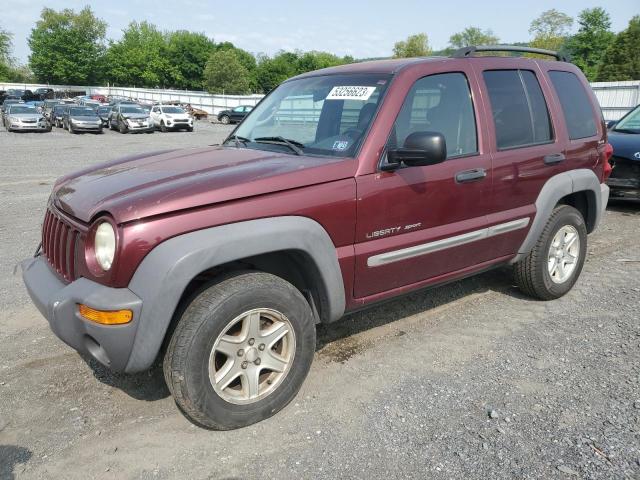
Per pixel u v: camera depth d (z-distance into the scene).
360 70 3.75
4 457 2.71
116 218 2.56
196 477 2.57
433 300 4.73
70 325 2.71
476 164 3.72
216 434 2.89
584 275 5.35
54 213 3.16
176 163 3.37
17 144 22.00
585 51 71.62
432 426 2.94
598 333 4.04
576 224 4.63
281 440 2.84
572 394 3.22
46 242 3.28
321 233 3.01
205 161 3.34
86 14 83.88
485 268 4.11
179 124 31.38
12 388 3.33
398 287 3.54
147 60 93.19
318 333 4.10
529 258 4.45
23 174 12.93
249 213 2.78
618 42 48.84
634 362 3.59
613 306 4.55
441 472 2.58
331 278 3.09
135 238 2.55
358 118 3.38
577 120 4.63
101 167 3.62
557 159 4.30
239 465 2.65
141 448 2.78
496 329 4.14
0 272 5.44
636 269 5.51
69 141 23.98
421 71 3.54
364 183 3.16
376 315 4.42
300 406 3.14
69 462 2.67
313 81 3.99
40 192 10.37
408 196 3.35
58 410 3.11
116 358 2.63
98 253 2.66
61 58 82.44
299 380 3.08
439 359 3.68
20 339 3.98
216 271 2.98
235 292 2.76
